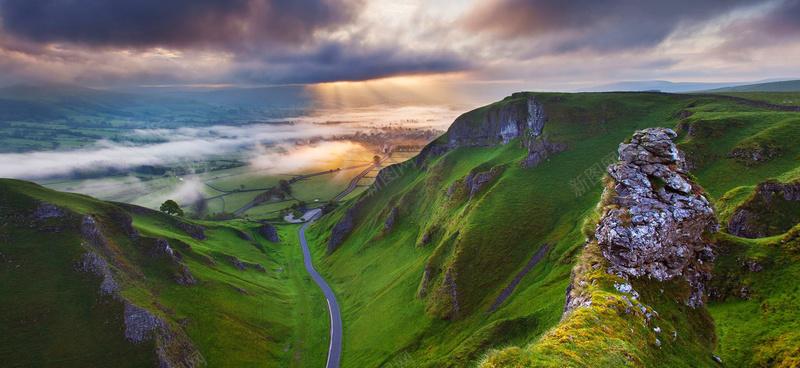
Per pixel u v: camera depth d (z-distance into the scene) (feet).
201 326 353.31
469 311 334.65
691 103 618.03
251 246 640.99
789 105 543.39
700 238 131.03
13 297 308.81
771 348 118.83
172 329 321.93
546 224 380.99
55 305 310.86
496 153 640.17
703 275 128.57
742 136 443.73
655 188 128.77
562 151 524.52
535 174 479.41
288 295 489.26
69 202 406.62
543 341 103.60
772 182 300.20
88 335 299.17
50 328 298.15
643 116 606.14
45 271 330.34
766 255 156.97
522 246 365.81
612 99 651.25
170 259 410.93
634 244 120.47
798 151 383.86
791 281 142.92
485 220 400.26
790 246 157.28
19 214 372.58
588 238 139.95
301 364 351.87
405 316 373.81
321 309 453.17
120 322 308.19
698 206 127.44
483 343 253.85
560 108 616.39
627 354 94.32
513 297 312.71
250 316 400.06
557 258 318.45
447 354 289.53
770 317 132.36
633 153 134.51
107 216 414.62
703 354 112.47
